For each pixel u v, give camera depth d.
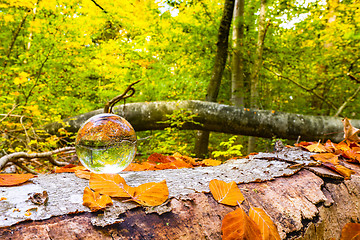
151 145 5.39
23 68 4.62
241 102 7.22
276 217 0.76
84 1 4.00
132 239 0.58
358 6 5.70
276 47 7.83
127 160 0.94
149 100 6.43
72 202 0.67
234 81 7.28
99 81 6.37
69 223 0.58
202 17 7.03
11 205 0.64
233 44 7.28
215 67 6.23
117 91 6.14
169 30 6.57
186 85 7.04
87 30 5.34
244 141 9.38
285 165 1.12
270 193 0.86
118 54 5.95
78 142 0.90
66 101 5.41
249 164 1.16
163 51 7.23
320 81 7.98
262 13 7.21
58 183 0.85
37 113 3.37
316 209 0.84
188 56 7.45
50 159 2.08
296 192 0.89
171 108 4.71
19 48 5.79
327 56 7.09
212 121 4.69
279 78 8.54
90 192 0.71
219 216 0.70
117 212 0.64
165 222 0.64
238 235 0.63
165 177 0.96
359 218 0.93
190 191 0.79
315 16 7.09
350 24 6.22
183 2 6.17
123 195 0.71
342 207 0.92
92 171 0.92
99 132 0.89
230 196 0.78
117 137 0.90
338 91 8.92
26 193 0.73
